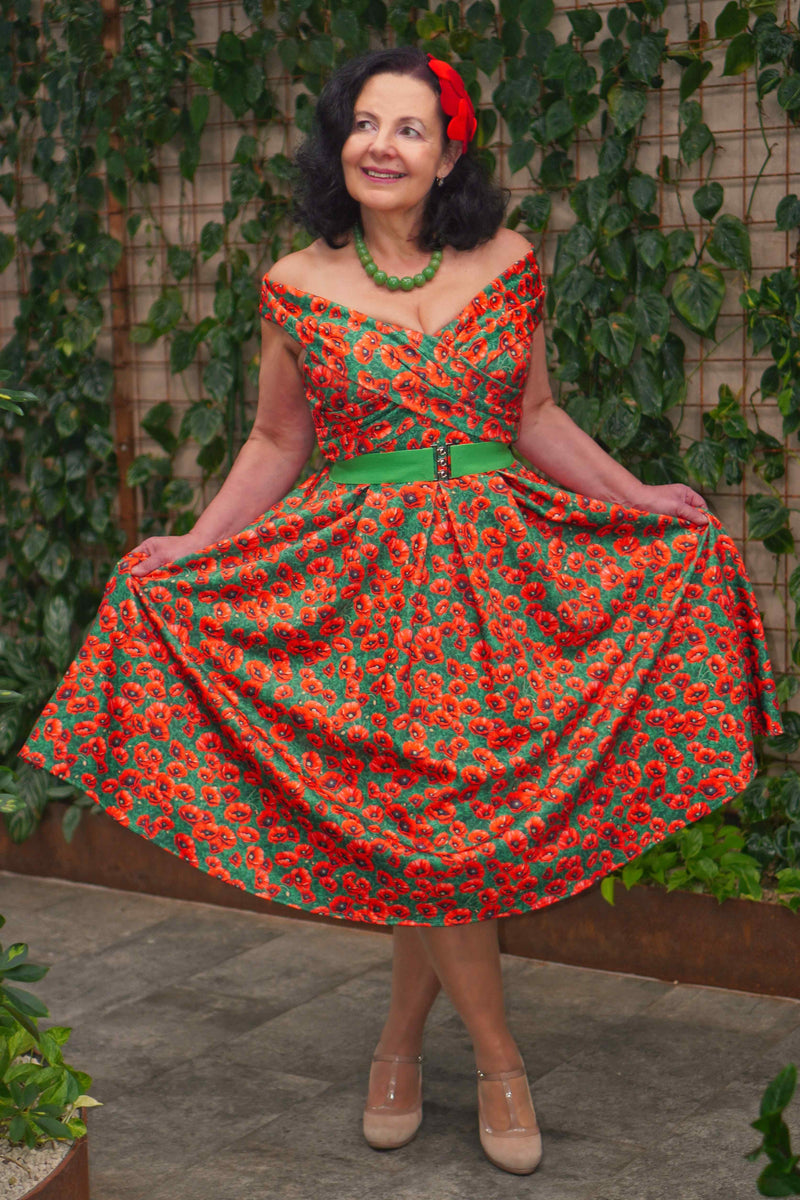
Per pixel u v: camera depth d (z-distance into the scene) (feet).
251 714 7.65
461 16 11.50
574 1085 8.82
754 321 10.69
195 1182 7.80
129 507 13.75
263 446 8.28
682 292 10.80
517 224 11.44
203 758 7.72
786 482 11.02
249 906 12.32
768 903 10.13
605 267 10.98
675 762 8.00
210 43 12.72
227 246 12.57
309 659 7.75
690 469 10.99
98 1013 10.16
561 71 10.97
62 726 7.60
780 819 11.16
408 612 7.52
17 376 13.70
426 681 7.48
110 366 13.37
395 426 7.54
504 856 7.38
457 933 7.63
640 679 7.84
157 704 7.68
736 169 10.91
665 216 11.19
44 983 10.73
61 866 13.24
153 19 12.57
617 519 8.05
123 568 7.73
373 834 7.43
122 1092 8.91
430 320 7.63
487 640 7.50
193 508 13.62
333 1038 9.68
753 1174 7.70
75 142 13.03
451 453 7.57
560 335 11.36
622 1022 9.78
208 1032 9.80
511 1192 7.62
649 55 10.69
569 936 10.88
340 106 7.57
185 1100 8.79
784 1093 4.60
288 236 12.57
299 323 7.66
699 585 8.08
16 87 13.48
